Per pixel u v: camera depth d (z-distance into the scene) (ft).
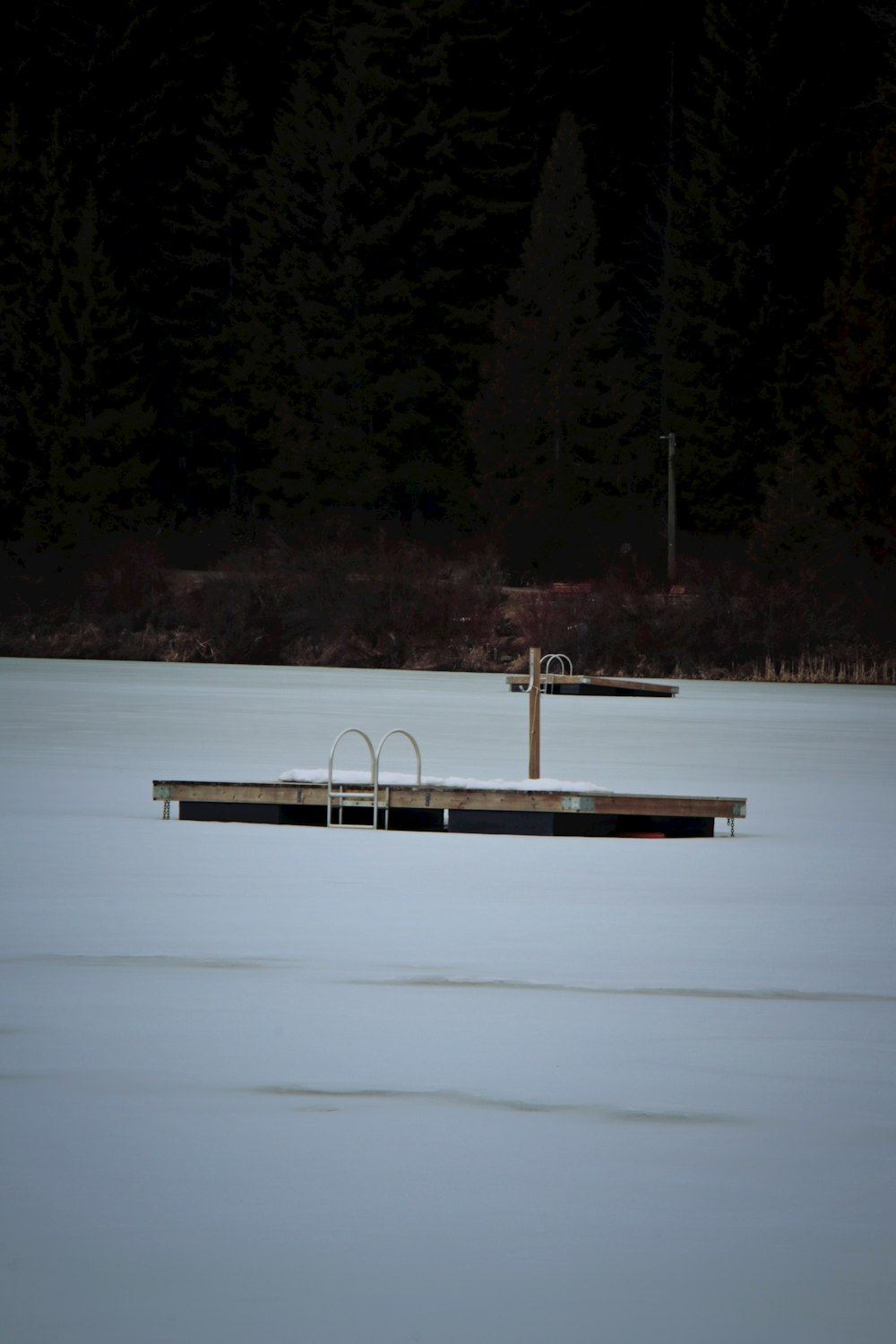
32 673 615.98
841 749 357.82
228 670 652.89
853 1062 108.17
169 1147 89.45
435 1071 104.78
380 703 479.82
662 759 330.13
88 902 165.99
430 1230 78.28
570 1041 112.88
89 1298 70.85
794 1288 72.28
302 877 182.39
